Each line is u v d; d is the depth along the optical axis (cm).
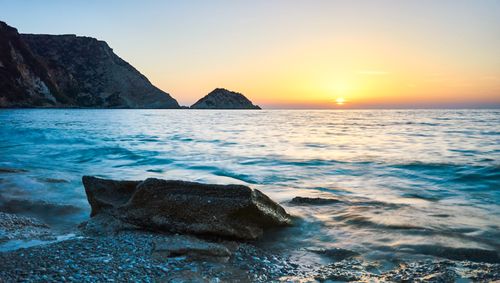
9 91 11669
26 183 1188
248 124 5812
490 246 643
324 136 3372
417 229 737
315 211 894
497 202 999
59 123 5200
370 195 1098
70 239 704
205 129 4453
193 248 623
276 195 1087
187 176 1437
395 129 4316
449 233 710
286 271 577
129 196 845
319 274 557
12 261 580
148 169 1605
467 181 1327
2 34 12175
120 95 19750
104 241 683
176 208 743
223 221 716
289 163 1766
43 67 14012
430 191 1166
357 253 639
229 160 1867
